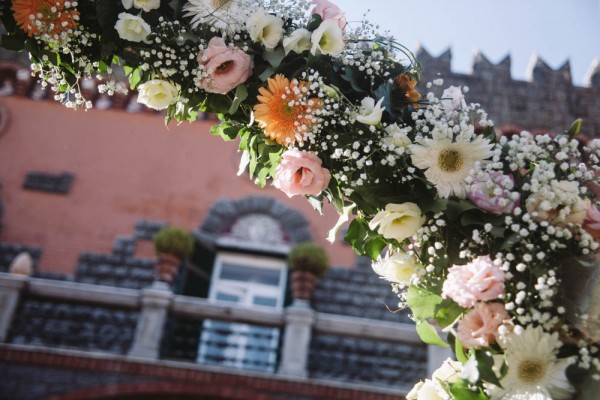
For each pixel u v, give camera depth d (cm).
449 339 230
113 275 1086
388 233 234
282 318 967
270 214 1160
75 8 264
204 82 259
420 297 233
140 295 965
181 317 1010
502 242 224
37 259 1090
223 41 259
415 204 235
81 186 1162
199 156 1208
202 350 1037
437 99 249
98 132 1216
